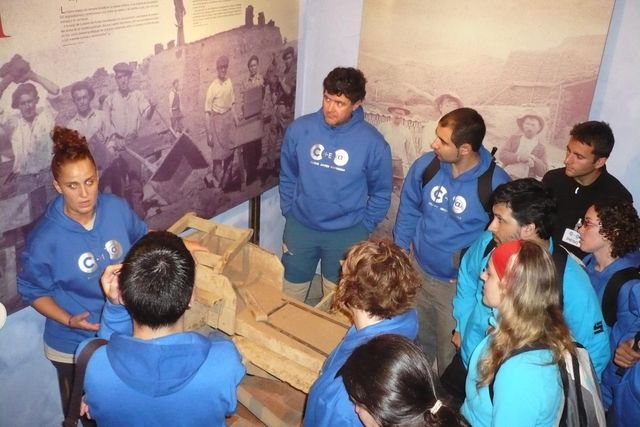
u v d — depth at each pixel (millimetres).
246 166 3387
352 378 1162
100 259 2115
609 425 2125
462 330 2322
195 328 2170
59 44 2057
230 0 2865
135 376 1275
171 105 2658
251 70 3195
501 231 2068
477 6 3098
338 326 2219
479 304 2100
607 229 2111
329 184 3123
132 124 2467
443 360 2984
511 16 3021
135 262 1340
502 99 3195
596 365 1941
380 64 3518
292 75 3652
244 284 2441
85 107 2225
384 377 1111
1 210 2027
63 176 1884
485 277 1760
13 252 2117
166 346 1293
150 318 1309
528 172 3254
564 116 3055
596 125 2529
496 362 1564
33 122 2043
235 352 1432
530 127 3164
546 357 1500
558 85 3020
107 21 2213
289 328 2189
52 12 2000
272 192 3904
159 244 1389
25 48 1947
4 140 1968
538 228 1993
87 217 2072
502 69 3139
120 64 2322
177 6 2535
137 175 2574
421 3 3260
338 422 1402
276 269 2404
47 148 2121
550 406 1477
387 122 3623
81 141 1948
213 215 3201
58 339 2189
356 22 3568
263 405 2195
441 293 2861
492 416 1548
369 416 1164
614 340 2186
